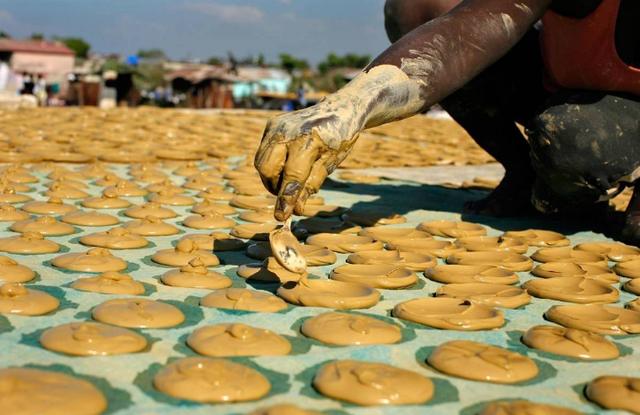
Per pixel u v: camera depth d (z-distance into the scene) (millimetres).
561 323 917
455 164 2697
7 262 1000
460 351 778
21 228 1252
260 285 1020
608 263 1264
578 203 1374
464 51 1100
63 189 1597
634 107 1269
